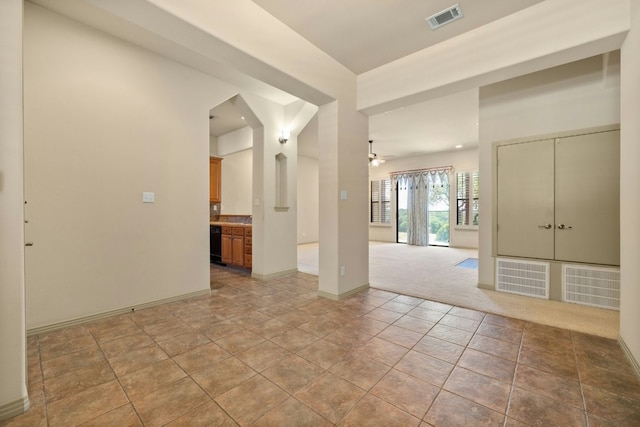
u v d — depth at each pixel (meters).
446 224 8.73
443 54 2.88
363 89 3.57
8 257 1.48
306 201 9.52
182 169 3.42
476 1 2.30
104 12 2.53
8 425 1.43
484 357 2.08
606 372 1.88
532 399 1.62
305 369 1.93
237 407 1.56
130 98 2.99
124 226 2.96
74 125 2.65
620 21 2.04
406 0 2.30
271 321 2.75
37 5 2.44
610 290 3.02
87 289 2.73
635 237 1.94
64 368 1.94
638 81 1.90
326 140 3.47
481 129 3.77
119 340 2.35
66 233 2.61
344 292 3.48
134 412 1.52
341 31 2.74
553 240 3.31
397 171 9.57
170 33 2.08
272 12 2.48
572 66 3.19
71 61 2.62
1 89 1.45
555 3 2.27
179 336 2.43
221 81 3.79
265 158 4.43
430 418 1.48
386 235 9.92
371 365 1.98
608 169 3.02
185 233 3.45
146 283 3.12
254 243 4.53
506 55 2.50
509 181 3.57
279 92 4.22
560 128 3.25
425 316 2.87
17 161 1.50
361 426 1.43
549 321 2.73
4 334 1.47
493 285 3.75
